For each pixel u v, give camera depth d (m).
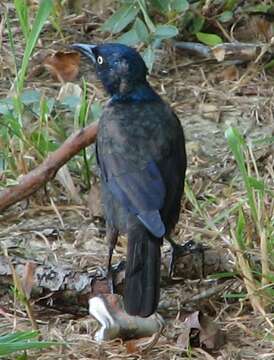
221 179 12.07
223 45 13.80
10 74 13.58
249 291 9.87
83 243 10.95
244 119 13.12
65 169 11.52
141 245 9.48
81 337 9.55
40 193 11.59
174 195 10.06
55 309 9.93
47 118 11.98
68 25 14.34
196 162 12.34
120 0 13.74
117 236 10.20
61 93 12.88
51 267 9.88
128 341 9.38
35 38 11.77
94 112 12.23
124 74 10.77
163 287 10.24
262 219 10.38
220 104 13.36
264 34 14.34
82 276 9.88
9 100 12.27
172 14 13.93
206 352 9.34
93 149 12.16
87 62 13.89
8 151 11.78
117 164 10.09
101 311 9.52
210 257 10.14
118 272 9.99
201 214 11.18
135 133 10.28
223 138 12.77
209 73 13.84
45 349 9.36
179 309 9.96
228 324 9.80
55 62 13.68
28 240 10.95
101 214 11.32
